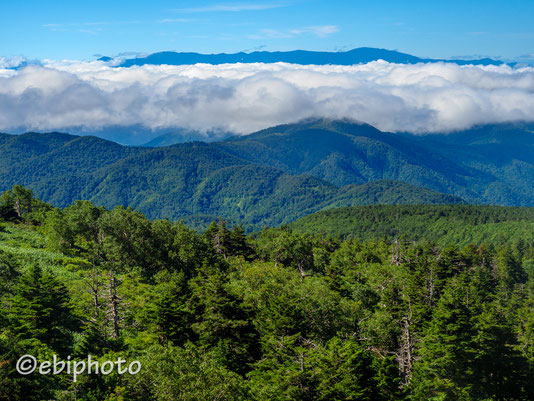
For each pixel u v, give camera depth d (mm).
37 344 49688
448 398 69375
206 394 39281
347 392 47812
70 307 61000
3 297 61000
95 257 105125
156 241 103250
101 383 41469
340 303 73250
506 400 72688
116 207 115062
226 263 104500
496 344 76562
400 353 65312
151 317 58125
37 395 41094
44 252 100875
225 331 60188
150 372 41469
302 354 49156
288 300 62062
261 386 48812
